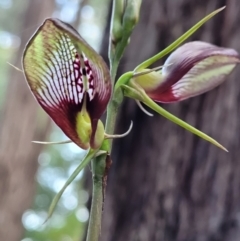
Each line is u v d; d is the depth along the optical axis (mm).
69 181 176
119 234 358
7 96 1003
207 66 204
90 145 180
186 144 348
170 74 198
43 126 1007
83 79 177
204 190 336
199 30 364
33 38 170
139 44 377
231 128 338
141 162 360
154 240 344
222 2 361
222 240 324
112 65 190
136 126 365
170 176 347
